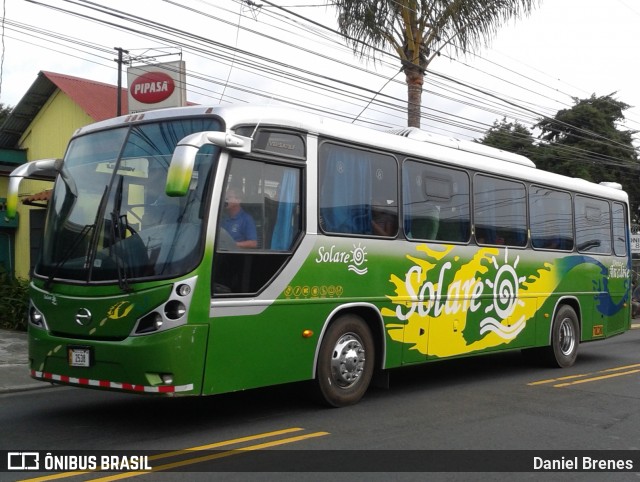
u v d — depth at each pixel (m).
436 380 10.96
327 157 8.23
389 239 8.95
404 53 18.17
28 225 20.16
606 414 8.52
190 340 6.63
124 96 21.97
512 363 13.08
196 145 6.38
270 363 7.45
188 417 7.93
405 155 9.34
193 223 6.81
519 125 31.12
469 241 10.35
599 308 13.65
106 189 7.30
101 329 6.84
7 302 15.55
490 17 17.86
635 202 32.56
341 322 8.37
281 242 7.61
